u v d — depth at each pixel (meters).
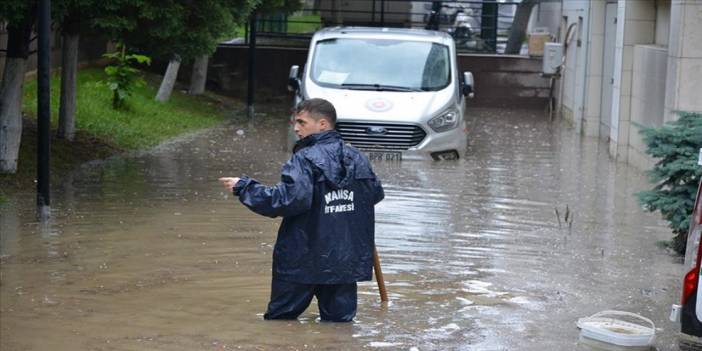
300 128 18.08
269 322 18.67
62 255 23.44
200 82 60.38
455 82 42.59
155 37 31.33
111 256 23.50
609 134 49.91
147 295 20.42
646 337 17.78
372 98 40.81
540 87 65.38
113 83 47.16
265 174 35.50
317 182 17.73
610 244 26.41
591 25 52.97
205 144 43.28
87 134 40.81
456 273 22.86
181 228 26.50
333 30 45.69
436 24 70.31
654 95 39.84
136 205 29.33
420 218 29.06
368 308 19.84
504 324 18.97
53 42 53.12
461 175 37.47
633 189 35.53
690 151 25.23
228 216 28.16
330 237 17.88
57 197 30.05
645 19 43.66
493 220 29.19
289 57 64.69
